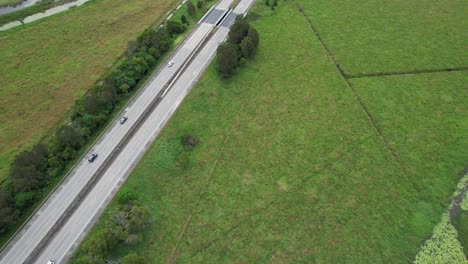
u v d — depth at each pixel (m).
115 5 132.50
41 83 100.81
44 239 66.69
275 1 127.50
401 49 109.12
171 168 78.75
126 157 80.38
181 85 97.50
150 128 86.56
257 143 84.00
